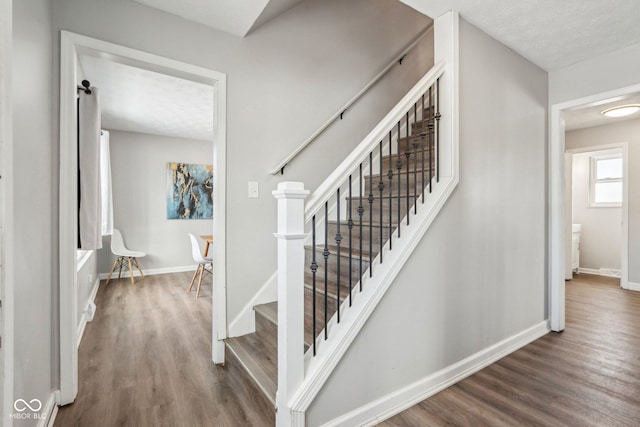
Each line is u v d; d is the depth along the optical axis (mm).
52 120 1689
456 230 2057
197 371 2141
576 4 1972
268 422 1635
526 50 2527
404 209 2227
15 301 1195
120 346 2539
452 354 2033
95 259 4355
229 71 2244
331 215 2754
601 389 1919
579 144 4816
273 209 2430
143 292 4238
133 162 5215
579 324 3043
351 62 2857
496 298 2350
